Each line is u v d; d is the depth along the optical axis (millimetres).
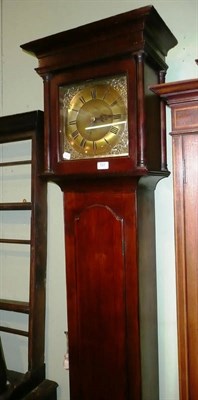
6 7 1823
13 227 1818
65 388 1688
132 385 1199
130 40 1103
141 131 1104
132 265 1179
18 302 1714
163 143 1293
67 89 1283
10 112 1815
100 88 1220
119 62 1142
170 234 1429
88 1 1589
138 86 1104
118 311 1208
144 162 1105
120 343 1210
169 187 1424
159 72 1290
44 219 1682
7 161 1816
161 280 1448
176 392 1423
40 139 1617
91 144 1229
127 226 1184
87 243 1256
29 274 1760
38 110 1617
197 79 931
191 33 1369
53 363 1715
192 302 998
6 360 1839
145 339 1252
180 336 1013
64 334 1684
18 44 1787
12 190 1812
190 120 979
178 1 1390
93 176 1190
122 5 1510
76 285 1280
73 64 1216
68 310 1298
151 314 1332
